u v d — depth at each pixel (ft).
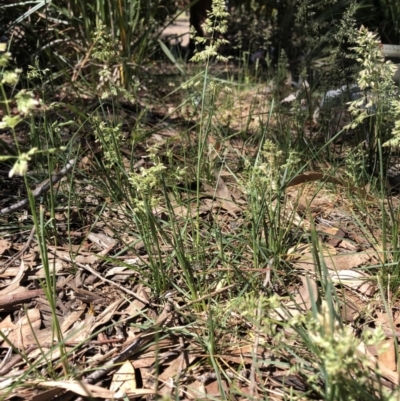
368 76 7.55
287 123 11.06
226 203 8.68
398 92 9.41
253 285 6.44
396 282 6.65
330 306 4.63
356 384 4.17
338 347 3.92
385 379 5.32
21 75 11.47
